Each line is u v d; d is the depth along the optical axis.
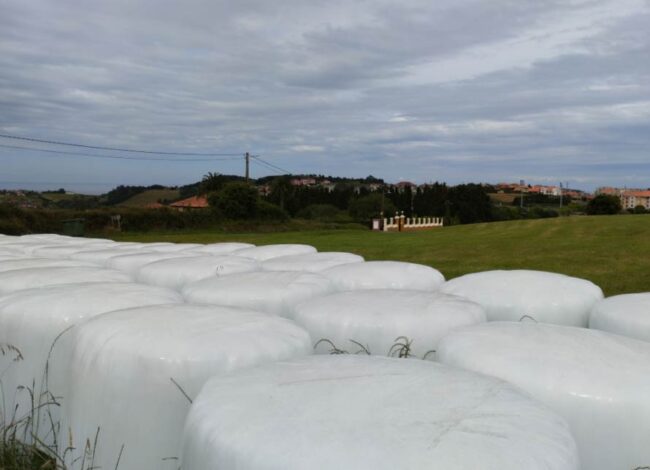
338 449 1.12
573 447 1.23
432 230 23.70
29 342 2.23
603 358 1.68
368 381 1.43
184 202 47.62
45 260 3.68
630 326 2.29
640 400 1.52
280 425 1.21
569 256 11.52
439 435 1.16
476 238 17.25
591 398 1.53
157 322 1.87
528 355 1.69
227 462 1.19
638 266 9.79
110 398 1.72
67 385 1.96
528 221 23.30
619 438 1.52
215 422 1.28
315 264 3.70
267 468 1.13
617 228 17.16
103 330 1.84
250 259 3.86
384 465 1.07
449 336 1.92
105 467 1.73
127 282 2.79
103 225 27.89
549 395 1.56
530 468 1.10
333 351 2.21
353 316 2.21
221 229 32.12
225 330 1.81
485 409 1.29
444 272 9.64
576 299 2.66
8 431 2.27
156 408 1.67
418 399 1.32
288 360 1.62
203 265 3.44
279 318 2.02
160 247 5.15
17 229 23.83
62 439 1.98
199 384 1.65
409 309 2.26
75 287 2.53
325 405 1.29
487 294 2.73
